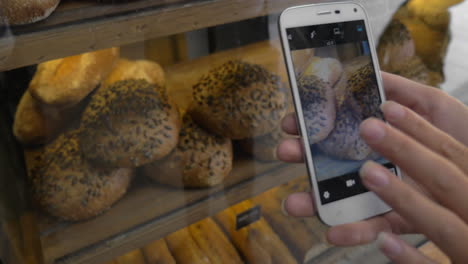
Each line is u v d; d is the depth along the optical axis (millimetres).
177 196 582
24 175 510
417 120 366
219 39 678
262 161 677
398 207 338
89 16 406
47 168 521
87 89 533
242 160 677
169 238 710
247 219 757
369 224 546
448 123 597
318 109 541
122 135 525
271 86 651
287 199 610
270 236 771
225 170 612
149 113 544
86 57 526
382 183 339
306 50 542
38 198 501
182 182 589
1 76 485
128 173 568
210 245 719
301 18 540
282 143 614
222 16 481
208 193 594
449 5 888
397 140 333
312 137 538
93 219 530
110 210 546
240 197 617
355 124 545
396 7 818
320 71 550
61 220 520
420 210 324
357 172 550
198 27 472
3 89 498
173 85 645
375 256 828
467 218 324
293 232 794
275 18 714
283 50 532
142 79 584
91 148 527
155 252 683
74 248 483
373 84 571
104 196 530
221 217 753
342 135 538
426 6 859
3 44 358
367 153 552
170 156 582
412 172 339
